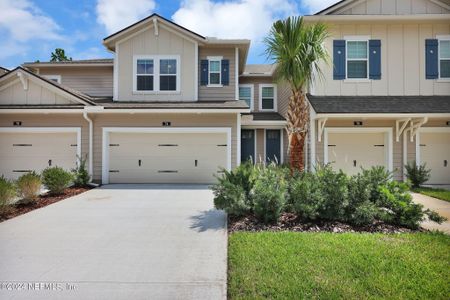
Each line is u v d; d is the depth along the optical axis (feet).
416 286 11.35
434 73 38.78
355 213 18.80
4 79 37.11
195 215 22.58
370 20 37.86
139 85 42.11
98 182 37.37
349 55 38.93
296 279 11.88
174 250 15.55
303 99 26.09
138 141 37.96
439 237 16.72
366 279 11.85
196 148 37.88
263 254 14.28
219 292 11.34
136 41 42.19
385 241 16.06
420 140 37.52
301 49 25.25
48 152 37.55
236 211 20.25
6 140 37.55
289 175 24.04
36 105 36.76
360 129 37.47
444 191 32.19
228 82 43.37
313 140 37.35
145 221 21.04
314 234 17.25
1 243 16.67
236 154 37.50
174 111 35.63
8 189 22.85
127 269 13.33
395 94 38.83
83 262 14.10
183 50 42.19
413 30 38.83
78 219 21.62
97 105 36.81
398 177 37.40
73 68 47.96
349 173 37.88
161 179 37.91
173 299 10.87
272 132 52.95
